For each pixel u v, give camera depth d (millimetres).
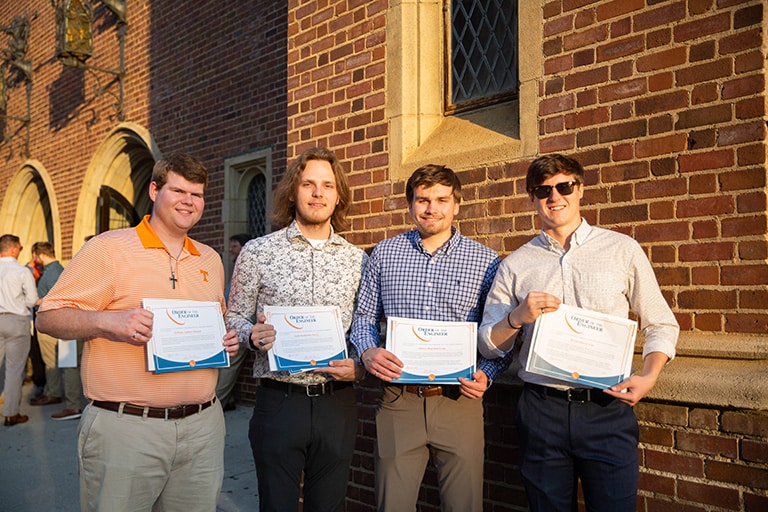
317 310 2465
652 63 2383
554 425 2098
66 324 2074
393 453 2373
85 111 8984
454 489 2359
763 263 2107
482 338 2271
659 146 2359
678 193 2307
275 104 6117
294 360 2361
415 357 2307
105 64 8633
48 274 7066
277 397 2447
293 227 2602
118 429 2078
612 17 2504
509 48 3119
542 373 2004
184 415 2201
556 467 2123
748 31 2150
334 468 2475
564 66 2650
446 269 2482
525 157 2771
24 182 10734
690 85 2285
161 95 7656
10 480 4383
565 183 2152
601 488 2037
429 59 3391
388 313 2539
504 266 2309
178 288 2291
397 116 3305
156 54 7742
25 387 8133
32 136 10352
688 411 2250
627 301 2148
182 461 2205
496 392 2871
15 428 5883
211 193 6938
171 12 7516
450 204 2477
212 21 6938
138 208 9297
